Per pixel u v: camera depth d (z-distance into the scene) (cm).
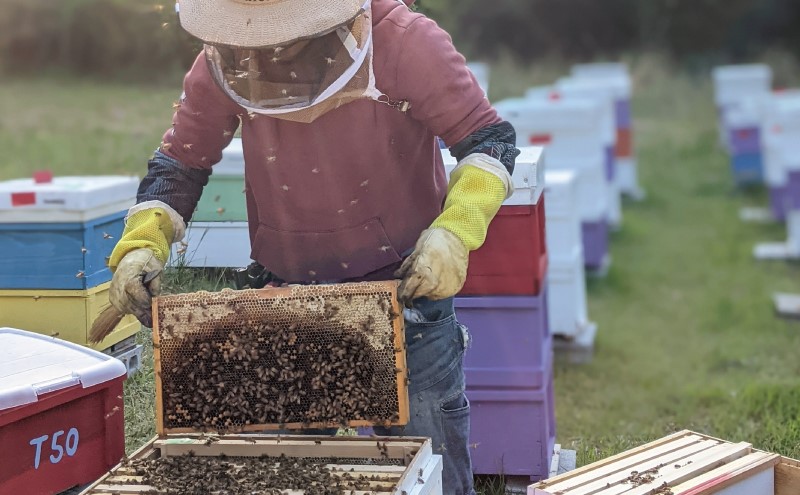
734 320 707
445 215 232
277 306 221
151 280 239
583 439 431
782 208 1077
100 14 1681
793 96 1162
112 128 1102
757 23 2780
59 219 351
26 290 357
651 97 2180
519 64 2419
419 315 250
